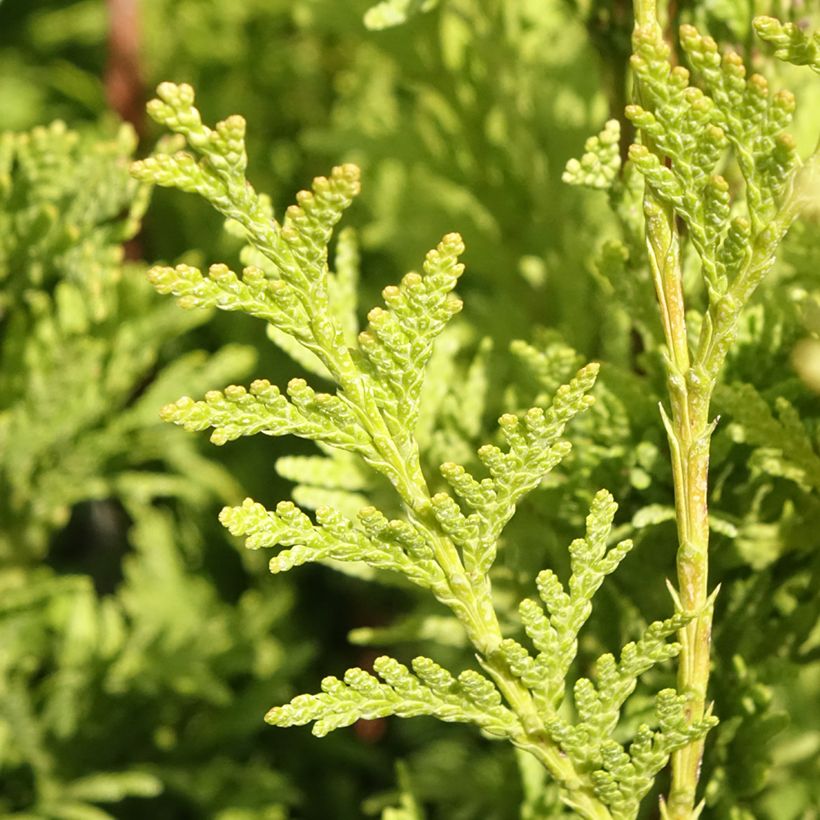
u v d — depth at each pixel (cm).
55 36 91
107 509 72
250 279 44
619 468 49
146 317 56
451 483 44
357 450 44
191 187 44
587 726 45
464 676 44
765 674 48
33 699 59
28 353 55
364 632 50
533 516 50
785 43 44
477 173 61
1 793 59
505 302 59
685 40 44
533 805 50
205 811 63
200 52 82
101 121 74
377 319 44
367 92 76
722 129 44
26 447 56
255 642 64
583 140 59
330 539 44
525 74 60
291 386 44
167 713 62
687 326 48
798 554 49
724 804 48
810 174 44
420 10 50
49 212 54
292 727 67
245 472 73
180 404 44
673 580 49
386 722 70
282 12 81
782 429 47
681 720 44
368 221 73
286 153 82
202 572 71
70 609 66
